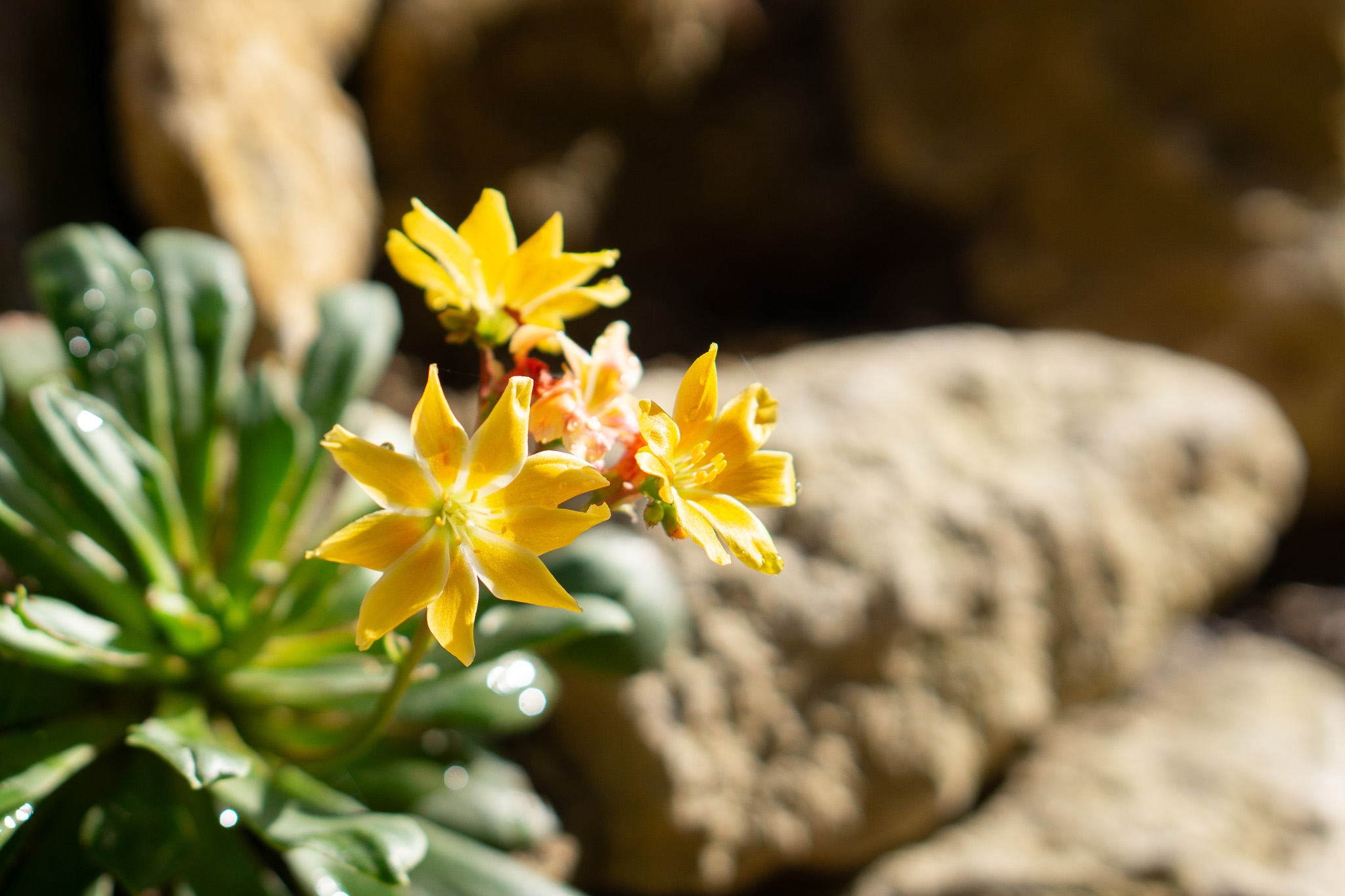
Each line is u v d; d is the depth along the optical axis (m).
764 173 1.15
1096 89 1.12
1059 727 0.71
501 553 0.31
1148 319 1.12
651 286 1.11
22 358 0.45
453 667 0.39
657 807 0.51
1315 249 1.07
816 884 0.58
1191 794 0.63
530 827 0.42
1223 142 1.12
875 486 0.62
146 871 0.36
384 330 0.45
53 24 0.69
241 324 0.44
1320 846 0.59
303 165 0.74
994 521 0.64
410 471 0.31
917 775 0.58
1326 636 0.99
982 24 1.14
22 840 0.38
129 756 0.39
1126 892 0.55
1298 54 1.08
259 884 0.38
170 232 0.48
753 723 0.54
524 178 0.96
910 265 1.23
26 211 0.64
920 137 1.17
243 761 0.36
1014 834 0.61
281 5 0.76
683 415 0.33
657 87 1.04
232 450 0.54
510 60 0.92
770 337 1.11
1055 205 1.15
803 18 1.22
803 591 0.57
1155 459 0.73
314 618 0.41
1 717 0.38
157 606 0.39
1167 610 0.74
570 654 0.43
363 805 0.38
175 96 0.66
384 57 0.86
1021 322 1.17
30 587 0.41
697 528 0.32
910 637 0.59
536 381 0.33
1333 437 1.09
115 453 0.40
